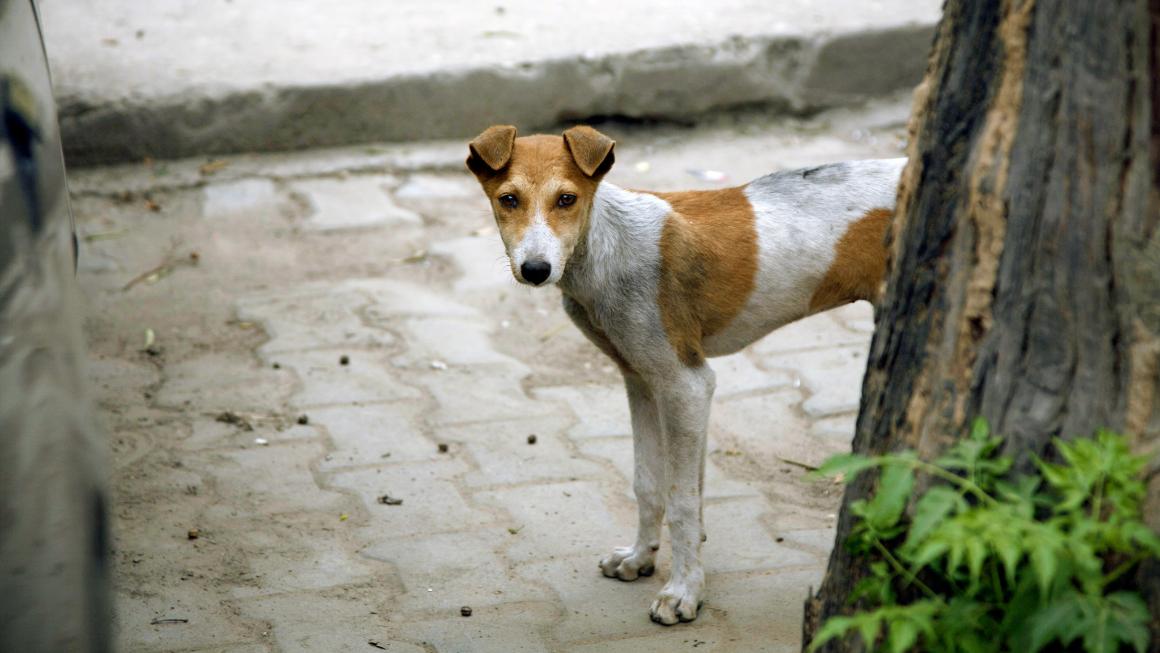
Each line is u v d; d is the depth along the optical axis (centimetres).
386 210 911
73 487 340
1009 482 327
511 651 468
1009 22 320
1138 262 304
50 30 1074
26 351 338
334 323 762
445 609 496
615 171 960
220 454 618
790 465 611
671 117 1026
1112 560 312
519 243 444
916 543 314
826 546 540
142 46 1045
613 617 492
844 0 1116
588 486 593
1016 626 307
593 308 479
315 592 508
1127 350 309
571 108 1009
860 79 1054
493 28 1073
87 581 342
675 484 485
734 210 493
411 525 559
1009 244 323
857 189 501
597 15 1098
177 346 734
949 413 339
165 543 543
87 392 366
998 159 324
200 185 935
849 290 503
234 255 848
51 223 372
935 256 343
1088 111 305
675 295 474
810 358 718
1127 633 293
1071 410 319
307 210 910
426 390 686
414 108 990
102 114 940
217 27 1089
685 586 490
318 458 616
